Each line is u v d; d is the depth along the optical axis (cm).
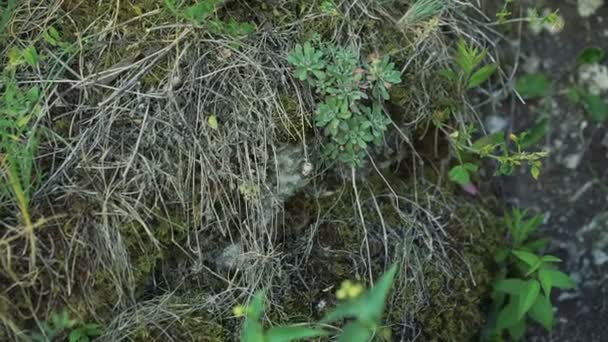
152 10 108
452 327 114
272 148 107
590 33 120
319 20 111
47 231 100
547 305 113
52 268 100
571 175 121
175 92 105
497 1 120
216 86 107
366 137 108
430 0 113
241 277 107
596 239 121
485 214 118
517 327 117
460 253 115
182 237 105
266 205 107
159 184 104
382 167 115
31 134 101
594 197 121
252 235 106
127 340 102
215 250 107
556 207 121
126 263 102
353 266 110
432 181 117
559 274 113
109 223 102
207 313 105
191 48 107
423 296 112
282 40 109
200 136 105
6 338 98
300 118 107
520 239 118
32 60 103
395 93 113
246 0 110
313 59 107
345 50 109
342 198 112
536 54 121
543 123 121
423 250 113
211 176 105
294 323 107
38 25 108
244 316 105
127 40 107
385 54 112
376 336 108
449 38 118
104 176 103
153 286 105
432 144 117
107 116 104
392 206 114
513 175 122
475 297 115
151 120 104
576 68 121
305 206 111
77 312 100
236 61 107
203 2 105
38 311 99
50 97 104
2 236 99
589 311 121
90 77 105
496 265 118
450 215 116
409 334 112
